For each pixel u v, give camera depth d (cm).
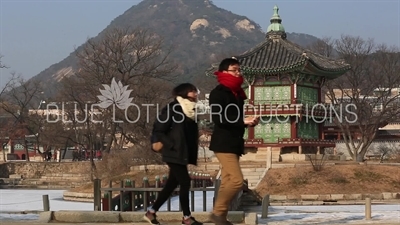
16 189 7419
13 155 12125
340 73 5994
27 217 2209
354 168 4650
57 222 1734
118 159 6075
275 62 5681
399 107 7319
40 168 8812
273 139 5809
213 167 5319
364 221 2089
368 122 7088
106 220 1733
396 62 7475
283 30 6144
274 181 4475
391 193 4219
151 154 5972
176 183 1385
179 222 1750
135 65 7225
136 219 1734
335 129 9169
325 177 4472
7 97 11544
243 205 3844
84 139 9031
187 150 1321
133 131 6769
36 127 10156
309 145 5734
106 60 7325
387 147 8781
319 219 2233
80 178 8375
